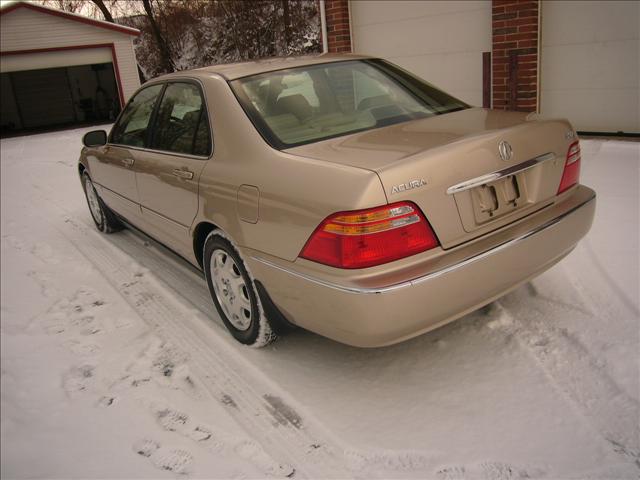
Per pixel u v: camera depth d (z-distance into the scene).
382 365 2.92
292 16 25.86
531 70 6.89
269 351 3.14
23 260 5.14
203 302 3.85
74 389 2.96
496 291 2.54
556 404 2.51
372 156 2.43
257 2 26.48
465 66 7.89
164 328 3.53
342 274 2.29
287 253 2.53
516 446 2.29
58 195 8.11
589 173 5.53
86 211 6.84
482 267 2.41
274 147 2.75
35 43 20.47
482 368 2.81
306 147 2.71
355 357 3.02
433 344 3.06
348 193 2.25
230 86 3.11
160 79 3.98
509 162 2.55
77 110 27.56
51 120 27.28
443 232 2.36
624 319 3.05
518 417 2.46
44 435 2.61
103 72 26.94
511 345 2.96
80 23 21.08
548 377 2.69
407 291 2.23
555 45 6.89
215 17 28.03
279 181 2.56
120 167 4.41
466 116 3.04
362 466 2.25
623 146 6.31
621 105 6.59
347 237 2.24
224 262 3.18
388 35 8.73
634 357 2.73
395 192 2.24
